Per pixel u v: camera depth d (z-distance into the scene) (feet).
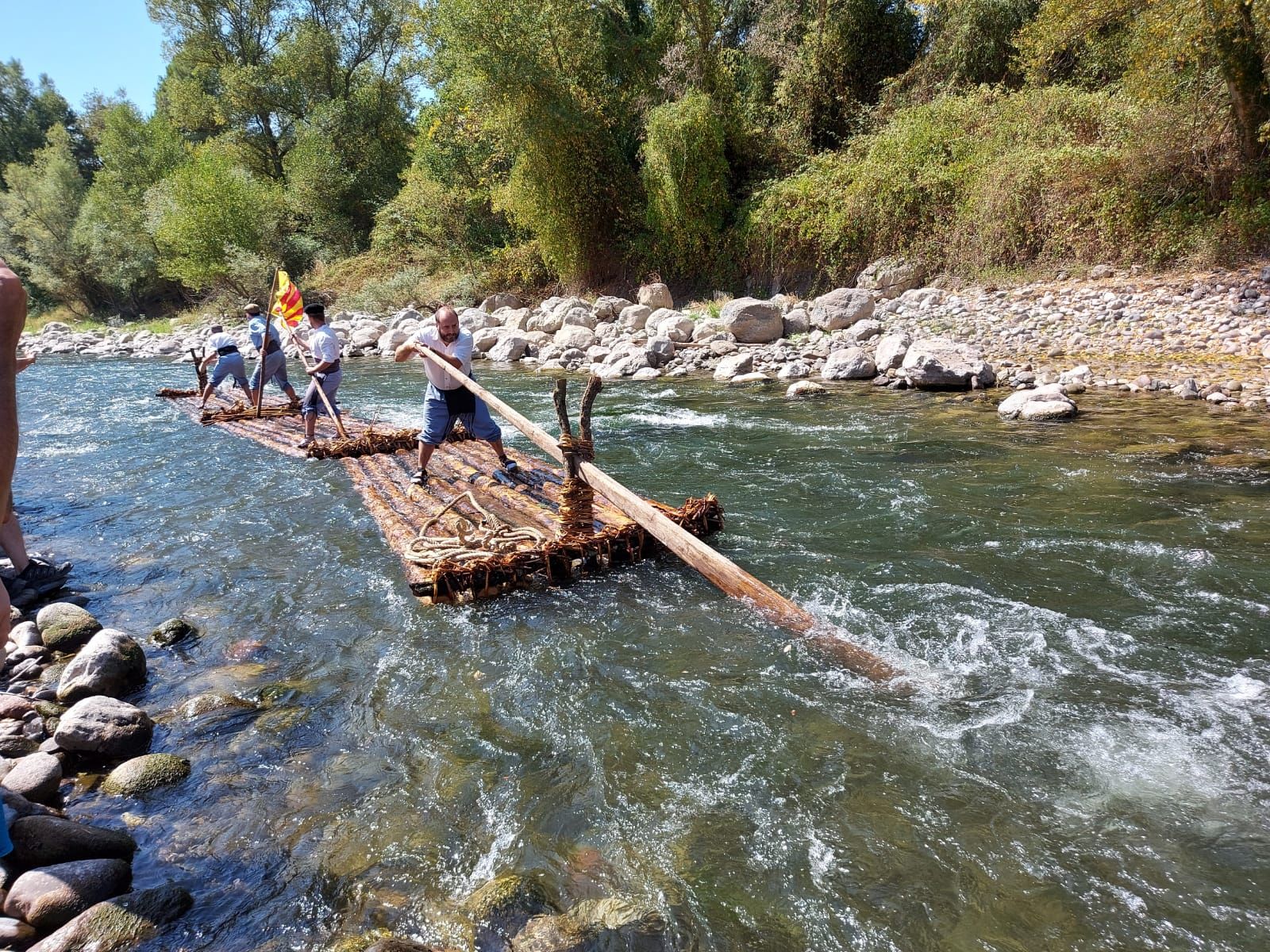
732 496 22.24
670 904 8.54
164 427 37.70
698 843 9.43
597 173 71.97
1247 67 41.78
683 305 67.97
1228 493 20.21
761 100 75.77
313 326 30.17
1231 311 39.19
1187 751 10.66
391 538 19.40
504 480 23.88
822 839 9.42
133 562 19.63
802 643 13.92
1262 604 14.52
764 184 67.56
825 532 19.11
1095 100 54.08
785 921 8.30
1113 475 22.09
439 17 67.72
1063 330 42.22
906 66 73.31
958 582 16.01
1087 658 13.05
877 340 45.80
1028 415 29.19
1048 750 10.82
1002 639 13.73
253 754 11.58
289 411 39.40
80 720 11.73
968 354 37.04
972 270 53.72
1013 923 8.17
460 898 8.76
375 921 8.49
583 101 72.54
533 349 57.31
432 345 22.70
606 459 26.81
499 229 87.10
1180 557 16.60
